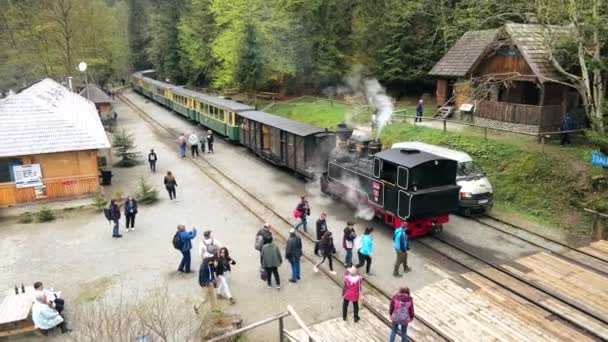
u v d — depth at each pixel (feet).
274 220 59.16
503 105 75.92
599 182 53.98
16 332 35.88
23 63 150.20
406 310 31.19
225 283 39.55
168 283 43.60
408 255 47.73
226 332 34.06
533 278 41.96
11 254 50.98
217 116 111.75
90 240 54.60
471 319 36.24
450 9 103.81
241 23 127.54
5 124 66.64
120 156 90.68
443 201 49.49
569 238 50.44
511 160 63.05
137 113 160.25
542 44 68.03
